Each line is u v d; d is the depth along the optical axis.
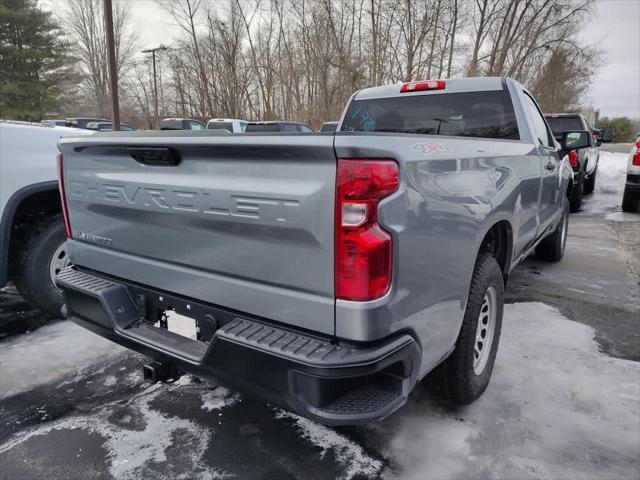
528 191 3.09
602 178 13.80
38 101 38.41
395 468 2.06
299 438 2.28
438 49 25.31
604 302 4.12
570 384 2.72
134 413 2.50
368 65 24.84
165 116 40.47
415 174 1.61
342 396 1.60
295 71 28.05
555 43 27.91
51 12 39.97
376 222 1.50
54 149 3.49
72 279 2.40
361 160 1.45
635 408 2.48
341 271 1.52
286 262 1.64
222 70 31.67
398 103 3.86
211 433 2.32
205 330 1.96
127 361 3.09
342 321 1.55
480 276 2.32
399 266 1.57
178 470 2.06
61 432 2.34
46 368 2.99
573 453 2.14
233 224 1.74
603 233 7.16
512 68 27.11
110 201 2.21
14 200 3.26
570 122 9.59
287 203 1.58
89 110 44.44
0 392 2.71
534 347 3.21
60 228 3.64
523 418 2.40
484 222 2.20
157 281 2.11
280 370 1.58
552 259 5.41
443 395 2.40
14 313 3.93
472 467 2.06
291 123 14.05
